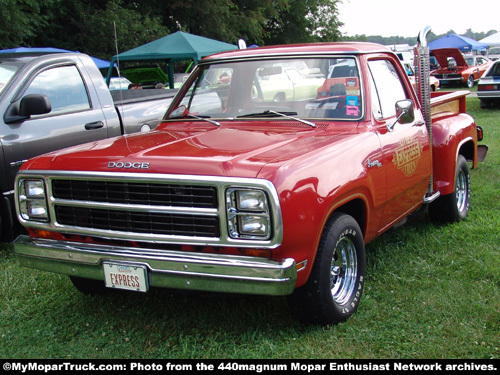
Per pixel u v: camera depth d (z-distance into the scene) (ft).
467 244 16.51
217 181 9.76
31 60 18.75
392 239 17.28
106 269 10.84
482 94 55.77
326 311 11.16
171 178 10.05
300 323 11.66
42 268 11.67
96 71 20.72
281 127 13.24
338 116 13.20
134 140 12.69
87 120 19.56
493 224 18.26
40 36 80.59
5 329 12.02
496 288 13.30
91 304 13.29
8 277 14.87
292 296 11.07
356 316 12.05
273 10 118.42
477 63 98.43
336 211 11.91
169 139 12.43
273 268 9.64
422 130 15.62
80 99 19.72
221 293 10.87
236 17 104.63
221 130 13.21
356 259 12.14
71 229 11.30
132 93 25.09
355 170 11.64
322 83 13.57
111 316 12.58
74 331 11.87
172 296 13.55
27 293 13.88
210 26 99.96
